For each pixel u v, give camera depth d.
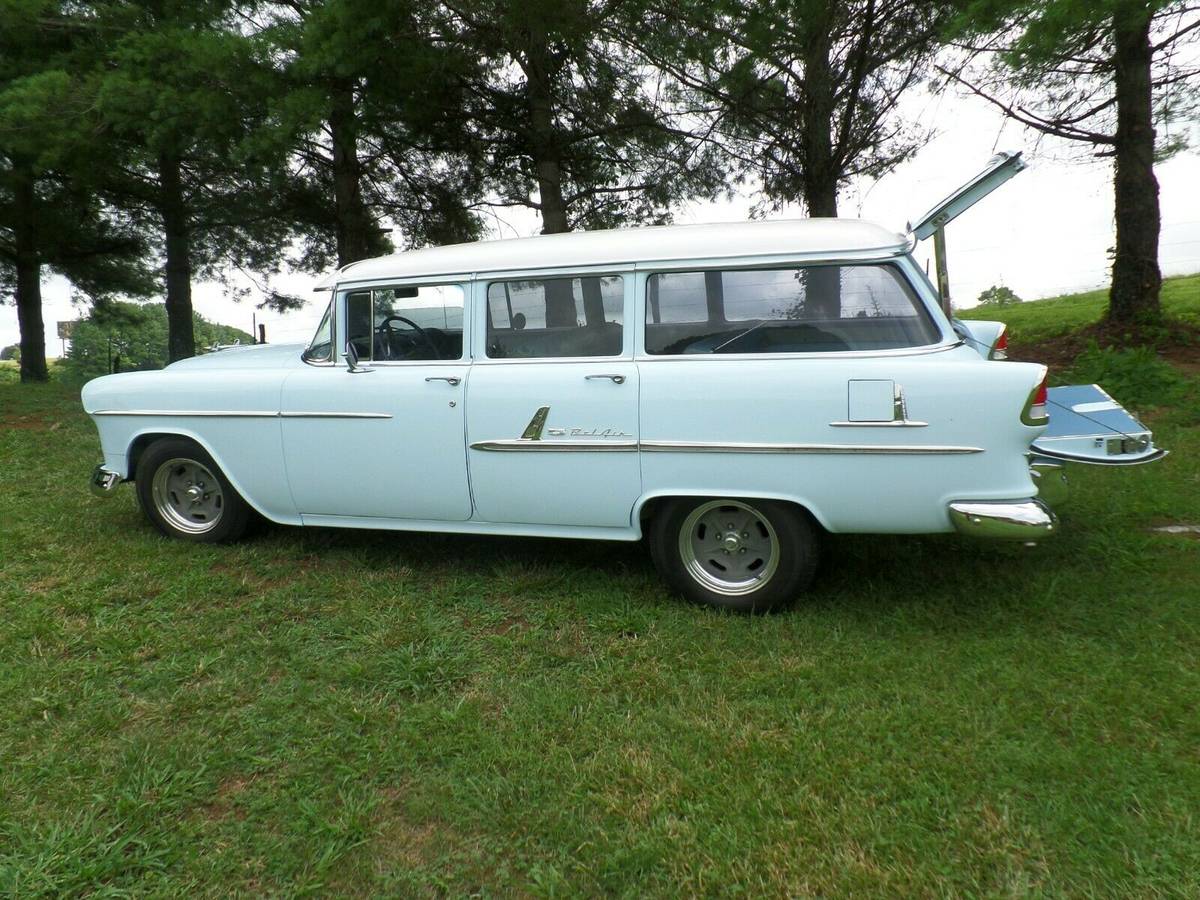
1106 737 2.85
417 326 4.41
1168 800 2.51
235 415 4.75
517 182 12.35
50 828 2.52
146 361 33.19
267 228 14.84
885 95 9.18
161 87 8.84
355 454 4.50
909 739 2.88
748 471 3.80
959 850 2.37
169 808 2.65
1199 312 10.65
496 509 4.31
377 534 5.21
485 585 4.38
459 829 2.54
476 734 3.00
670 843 2.42
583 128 11.05
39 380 17.06
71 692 3.33
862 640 3.64
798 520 3.85
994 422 3.48
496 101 10.80
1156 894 2.17
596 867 2.35
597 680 3.37
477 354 4.28
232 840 2.51
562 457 4.09
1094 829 2.41
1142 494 5.31
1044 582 4.13
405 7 8.56
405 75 8.97
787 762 2.78
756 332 3.84
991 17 6.83
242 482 4.82
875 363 3.63
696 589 4.03
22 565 4.67
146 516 5.32
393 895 2.30
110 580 4.43
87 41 10.23
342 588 4.36
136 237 16.98
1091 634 3.60
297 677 3.45
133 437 5.07
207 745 2.97
